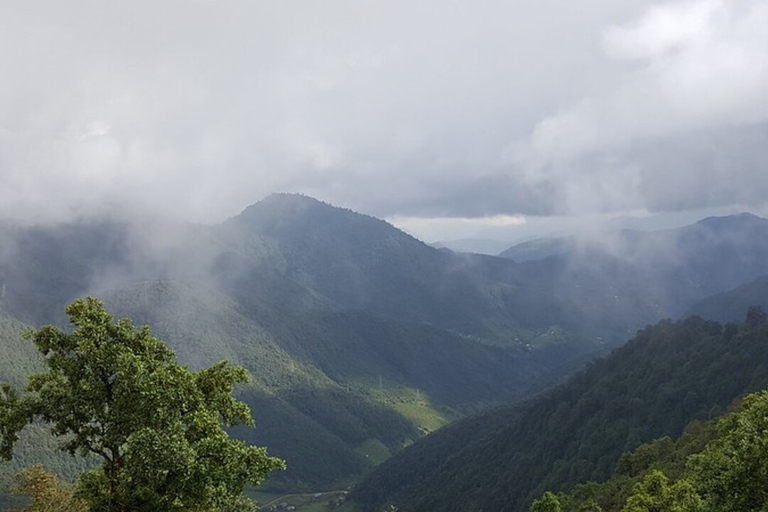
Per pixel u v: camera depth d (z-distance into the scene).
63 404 23.11
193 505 22.08
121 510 22.39
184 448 21.16
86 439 23.72
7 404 23.11
